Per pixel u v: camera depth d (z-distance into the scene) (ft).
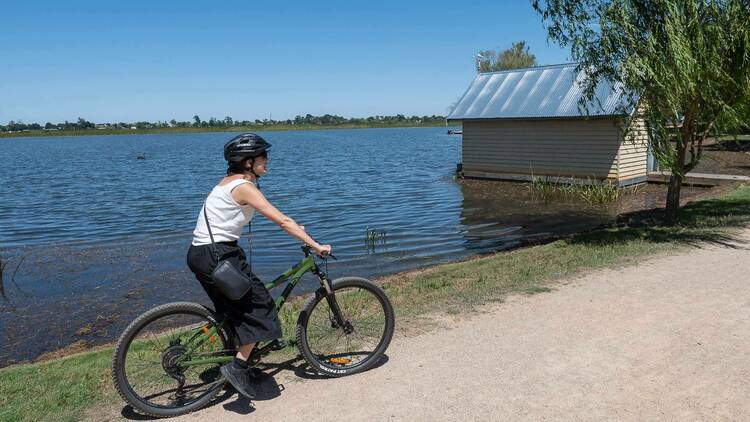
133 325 13.10
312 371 15.51
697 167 78.79
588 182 68.74
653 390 13.96
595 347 16.60
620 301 20.80
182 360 13.61
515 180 77.25
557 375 14.87
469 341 17.28
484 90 82.23
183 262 37.83
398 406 13.47
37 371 16.56
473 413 13.07
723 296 21.09
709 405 13.20
